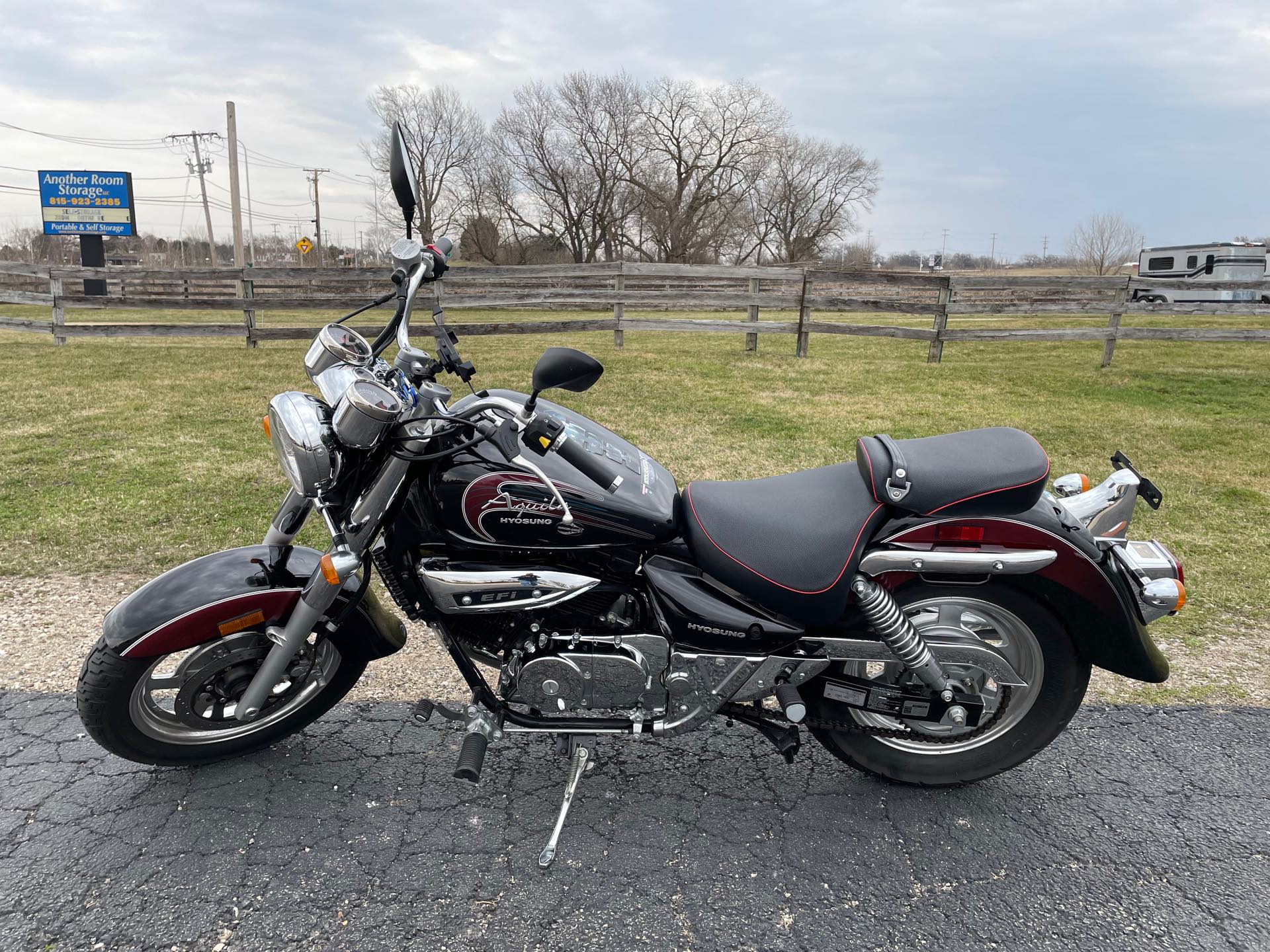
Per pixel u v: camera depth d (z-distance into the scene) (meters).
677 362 11.98
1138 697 3.42
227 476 6.08
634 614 2.62
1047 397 9.53
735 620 2.49
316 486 2.36
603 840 2.60
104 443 7.03
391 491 2.45
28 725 3.12
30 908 2.29
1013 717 2.77
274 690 2.89
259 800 2.75
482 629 2.58
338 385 2.37
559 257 57.38
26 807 2.69
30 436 7.25
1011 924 2.30
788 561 2.43
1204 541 5.02
